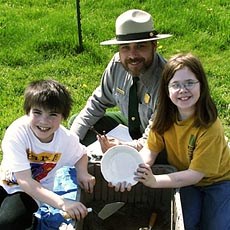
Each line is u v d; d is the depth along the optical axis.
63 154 2.96
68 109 2.88
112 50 5.56
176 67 2.80
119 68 3.40
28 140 2.87
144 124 3.43
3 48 5.55
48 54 5.48
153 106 3.27
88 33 5.80
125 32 3.17
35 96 2.78
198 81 2.80
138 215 3.06
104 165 2.85
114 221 3.02
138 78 3.28
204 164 2.84
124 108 3.48
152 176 2.81
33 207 2.88
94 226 2.99
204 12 6.24
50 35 5.72
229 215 2.89
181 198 3.00
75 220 2.72
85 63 5.37
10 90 4.93
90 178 2.95
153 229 2.95
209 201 2.95
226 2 6.52
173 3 6.45
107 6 6.45
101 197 3.14
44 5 6.55
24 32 5.81
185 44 5.73
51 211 2.99
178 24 6.00
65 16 6.13
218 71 5.23
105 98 3.60
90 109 3.62
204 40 5.79
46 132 2.83
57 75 5.18
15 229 2.80
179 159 3.04
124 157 2.85
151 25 3.22
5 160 2.87
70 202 2.75
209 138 2.82
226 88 4.95
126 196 3.12
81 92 4.93
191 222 2.94
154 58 3.24
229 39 5.79
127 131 3.52
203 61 5.44
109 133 3.50
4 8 6.42
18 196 2.87
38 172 2.96
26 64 5.36
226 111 4.59
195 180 2.85
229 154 2.98
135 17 3.17
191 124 2.86
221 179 2.97
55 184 3.20
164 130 2.98
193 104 2.81
